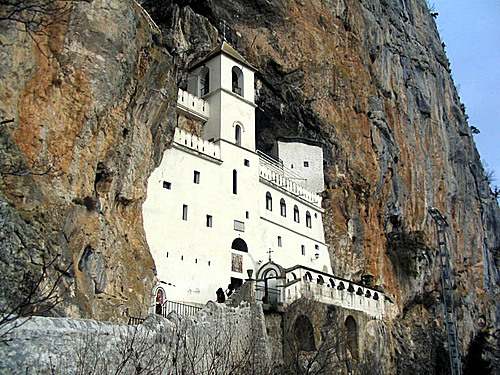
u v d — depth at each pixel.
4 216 15.85
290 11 46.06
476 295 69.19
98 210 22.20
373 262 47.09
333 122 46.50
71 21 20.67
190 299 29.34
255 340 23.84
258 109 45.03
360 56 51.84
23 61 18.33
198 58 41.22
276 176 40.66
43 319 12.63
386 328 41.41
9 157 17.27
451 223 66.44
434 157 64.62
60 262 17.83
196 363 16.19
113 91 22.45
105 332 14.06
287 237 39.75
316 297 33.09
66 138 20.22
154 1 39.03
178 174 31.14
